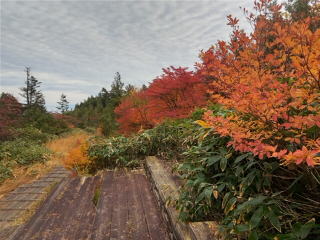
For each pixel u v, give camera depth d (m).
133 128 8.34
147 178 4.74
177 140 5.28
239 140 1.33
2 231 3.25
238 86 1.38
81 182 4.83
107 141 6.53
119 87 32.16
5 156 9.15
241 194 1.69
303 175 1.47
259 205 1.48
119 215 3.13
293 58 1.19
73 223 3.09
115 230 2.76
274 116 1.24
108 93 35.66
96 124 25.03
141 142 6.02
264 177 1.68
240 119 1.53
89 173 6.16
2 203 4.51
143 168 5.55
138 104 8.28
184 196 2.28
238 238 1.57
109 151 6.07
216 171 2.23
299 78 1.24
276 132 1.34
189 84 5.09
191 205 2.18
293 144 1.43
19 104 17.98
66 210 3.51
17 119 16.14
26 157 9.15
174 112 5.44
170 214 2.40
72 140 14.20
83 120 26.55
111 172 5.45
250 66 1.66
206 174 2.25
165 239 2.50
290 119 1.21
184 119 5.27
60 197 4.04
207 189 1.96
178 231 2.03
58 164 8.67
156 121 6.49
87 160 6.27
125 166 5.91
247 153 1.77
